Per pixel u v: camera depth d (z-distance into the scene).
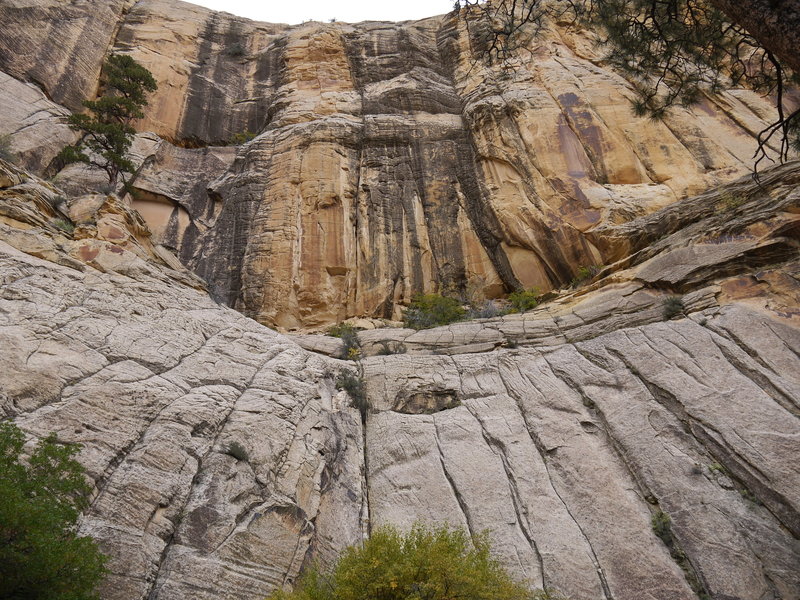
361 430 14.48
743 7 5.95
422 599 7.64
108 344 11.82
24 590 6.05
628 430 12.80
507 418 14.20
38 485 6.73
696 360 13.77
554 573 10.09
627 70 11.64
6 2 29.03
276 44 37.53
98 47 32.50
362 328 21.83
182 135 32.12
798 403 11.88
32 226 15.16
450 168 26.58
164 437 10.07
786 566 9.45
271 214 24.77
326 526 11.07
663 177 23.09
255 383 13.27
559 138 24.62
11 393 9.33
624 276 18.77
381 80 32.25
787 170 17.89
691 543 10.17
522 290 22.95
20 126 24.31
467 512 11.72
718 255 16.81
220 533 9.06
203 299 16.72
